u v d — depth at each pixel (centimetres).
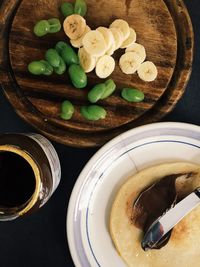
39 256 37
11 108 36
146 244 35
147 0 34
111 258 36
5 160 31
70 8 34
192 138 35
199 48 36
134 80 35
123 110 35
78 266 35
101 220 35
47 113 35
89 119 34
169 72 35
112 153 34
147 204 35
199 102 36
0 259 37
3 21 34
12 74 35
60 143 36
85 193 35
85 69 34
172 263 36
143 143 35
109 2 34
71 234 34
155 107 35
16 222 37
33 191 30
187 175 35
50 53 33
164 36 34
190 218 35
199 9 36
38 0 34
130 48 34
